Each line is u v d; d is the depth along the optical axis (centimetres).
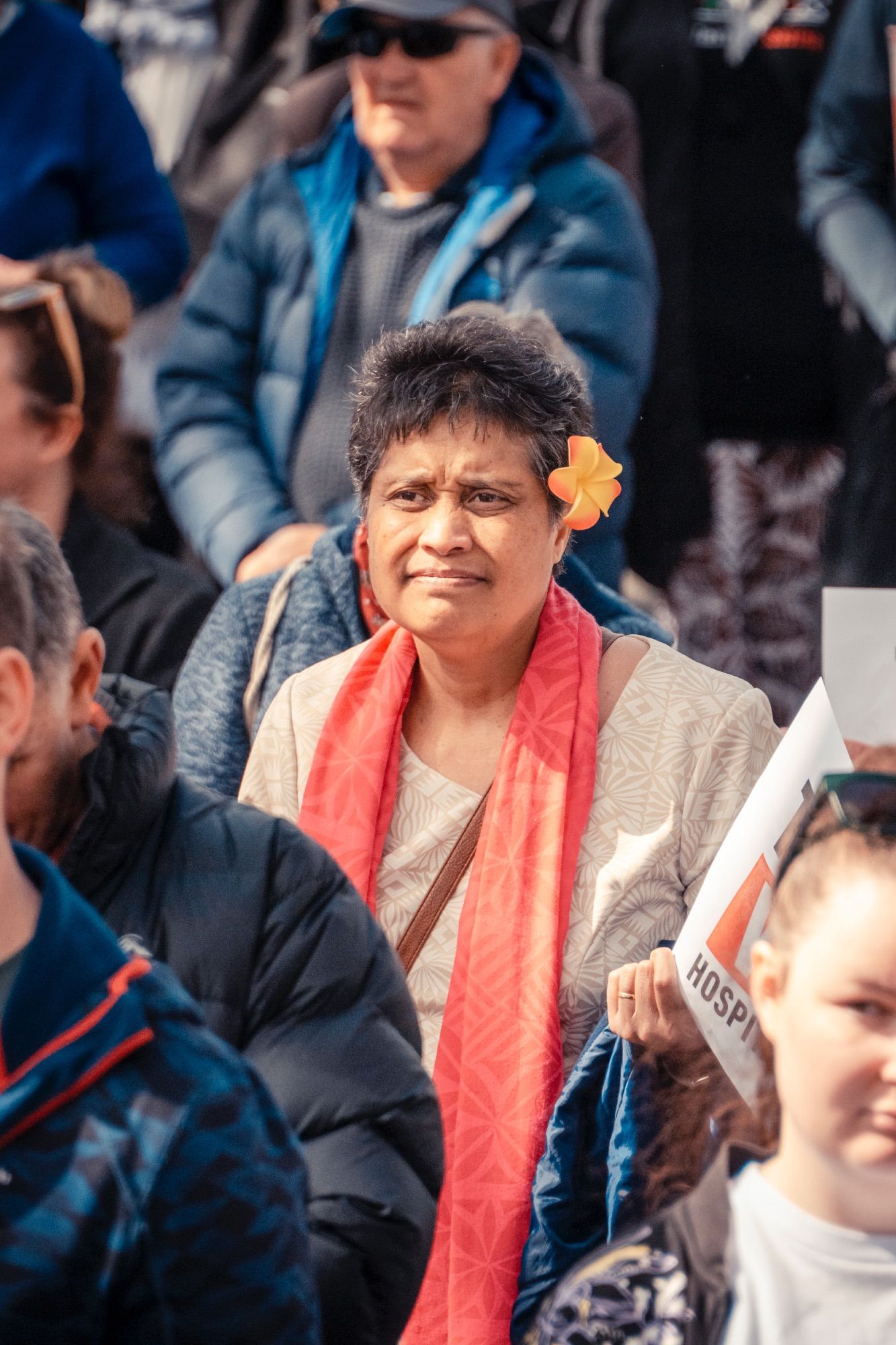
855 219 1325
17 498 886
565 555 812
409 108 1090
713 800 656
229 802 503
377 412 648
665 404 1320
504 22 1102
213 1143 347
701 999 502
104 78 1187
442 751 680
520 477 632
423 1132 470
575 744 659
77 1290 339
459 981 622
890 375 1320
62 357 870
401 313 1110
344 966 475
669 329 1323
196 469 1152
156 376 1188
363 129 1120
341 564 787
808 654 1370
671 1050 550
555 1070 607
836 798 435
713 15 1351
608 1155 572
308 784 673
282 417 1144
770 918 443
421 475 632
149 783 472
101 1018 351
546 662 676
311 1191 444
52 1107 346
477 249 1086
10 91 1141
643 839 643
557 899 630
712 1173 439
